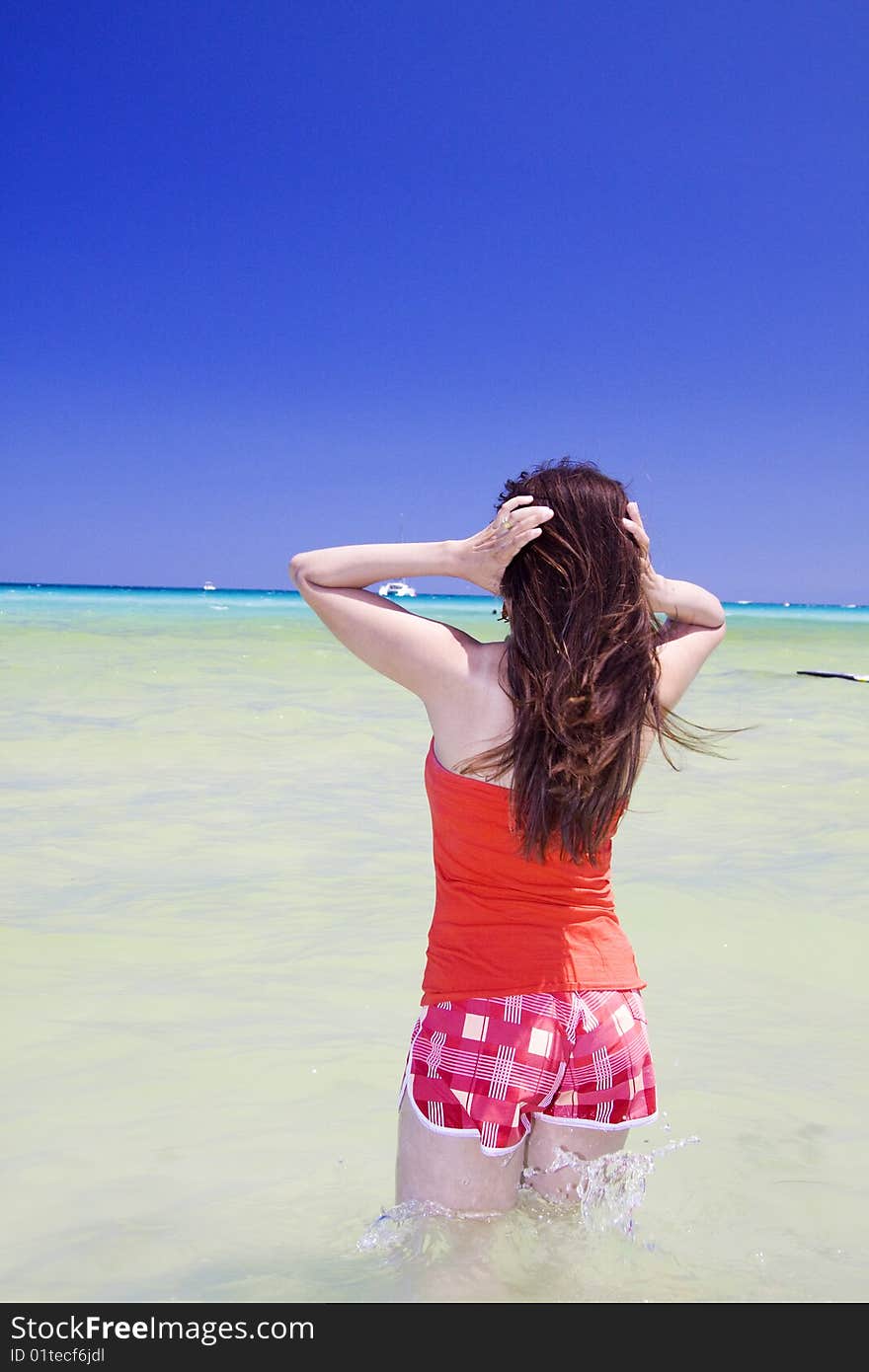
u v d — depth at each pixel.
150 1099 2.75
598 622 1.72
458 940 1.77
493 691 1.75
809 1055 3.09
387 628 1.77
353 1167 2.42
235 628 24.27
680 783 7.23
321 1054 3.04
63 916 4.20
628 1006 1.81
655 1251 1.99
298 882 4.73
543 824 1.69
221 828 5.70
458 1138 1.71
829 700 12.48
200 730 8.97
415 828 5.82
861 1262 2.00
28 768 7.20
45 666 13.77
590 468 1.87
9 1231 2.13
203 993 3.47
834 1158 2.47
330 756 8.01
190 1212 2.21
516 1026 1.72
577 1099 1.75
